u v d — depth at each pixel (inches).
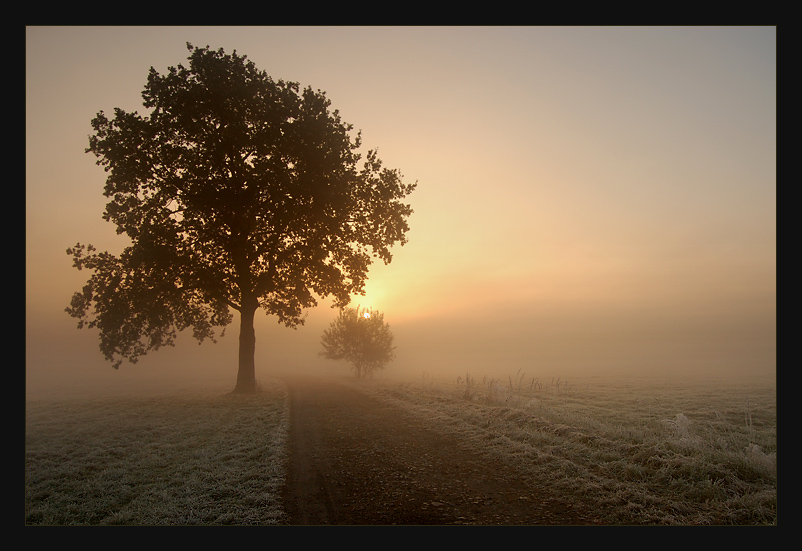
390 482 339.6
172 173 997.8
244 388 1067.9
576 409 761.6
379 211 1160.8
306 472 371.9
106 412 796.0
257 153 1016.2
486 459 393.7
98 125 979.3
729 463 321.7
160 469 399.9
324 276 1145.4
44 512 300.2
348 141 1118.4
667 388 1306.6
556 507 278.5
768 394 1088.8
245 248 1066.7
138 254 924.0
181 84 976.3
